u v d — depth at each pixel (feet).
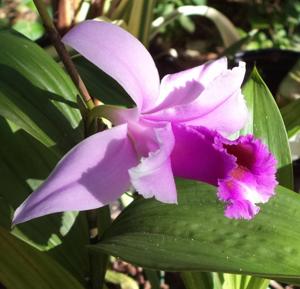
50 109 0.65
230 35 1.57
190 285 0.73
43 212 0.49
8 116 0.60
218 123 0.58
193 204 0.64
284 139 0.78
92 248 0.59
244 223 0.61
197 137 0.55
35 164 0.72
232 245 0.58
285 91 1.27
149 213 0.64
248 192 0.55
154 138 0.54
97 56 0.51
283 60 1.41
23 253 0.64
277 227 0.60
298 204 0.63
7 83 0.64
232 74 0.55
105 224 0.77
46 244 0.70
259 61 1.41
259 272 0.53
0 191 0.69
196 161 0.54
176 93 0.57
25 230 0.68
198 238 0.59
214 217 0.62
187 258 0.55
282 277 0.50
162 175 0.51
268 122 0.79
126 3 1.12
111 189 0.54
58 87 0.67
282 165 0.77
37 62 0.68
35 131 0.61
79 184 0.52
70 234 0.73
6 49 0.67
